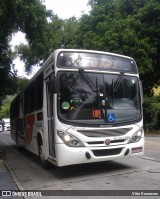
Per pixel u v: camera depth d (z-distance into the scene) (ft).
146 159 38.99
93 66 31.71
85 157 29.48
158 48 92.53
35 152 42.50
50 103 32.58
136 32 90.53
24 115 53.31
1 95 84.48
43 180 31.58
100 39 91.25
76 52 31.50
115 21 92.02
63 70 30.73
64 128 29.53
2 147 79.61
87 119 30.09
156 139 71.67
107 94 31.45
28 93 48.67
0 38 62.34
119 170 32.81
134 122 32.12
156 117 99.35
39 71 39.11
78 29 107.04
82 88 30.83
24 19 55.52
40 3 57.67
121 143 30.99
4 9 49.21
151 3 89.10
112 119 30.89
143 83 100.42
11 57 75.00
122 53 87.76
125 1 97.45
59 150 29.50
